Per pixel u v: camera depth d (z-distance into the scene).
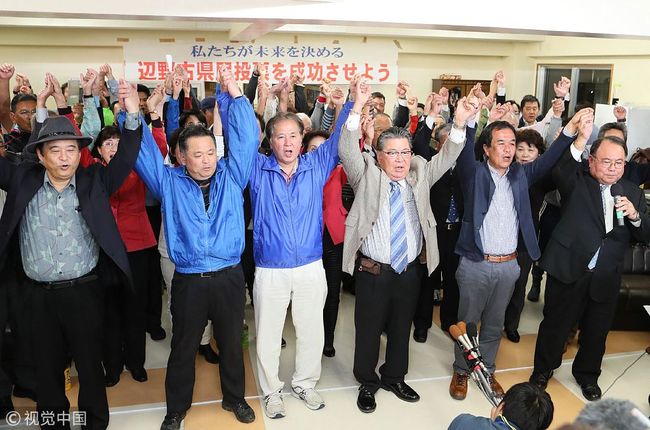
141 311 3.04
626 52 6.82
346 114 2.71
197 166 2.41
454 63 8.85
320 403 2.87
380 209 2.73
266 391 2.81
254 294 2.75
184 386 2.63
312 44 7.48
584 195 2.80
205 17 2.27
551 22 2.57
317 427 2.70
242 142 2.52
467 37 8.02
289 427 2.70
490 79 9.00
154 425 2.71
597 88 7.46
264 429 2.68
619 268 2.89
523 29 2.56
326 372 3.24
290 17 2.34
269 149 3.59
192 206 2.47
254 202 2.68
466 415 1.87
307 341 2.84
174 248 2.51
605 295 2.87
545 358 3.02
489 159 2.91
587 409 1.18
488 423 1.79
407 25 2.49
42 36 7.49
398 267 2.77
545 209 3.62
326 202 3.10
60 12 2.17
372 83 7.62
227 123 2.62
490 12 2.49
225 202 2.51
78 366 2.45
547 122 4.68
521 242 2.98
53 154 2.18
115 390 3.00
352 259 2.78
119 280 2.50
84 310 2.39
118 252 2.38
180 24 6.99
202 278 2.51
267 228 2.66
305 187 2.68
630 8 2.63
